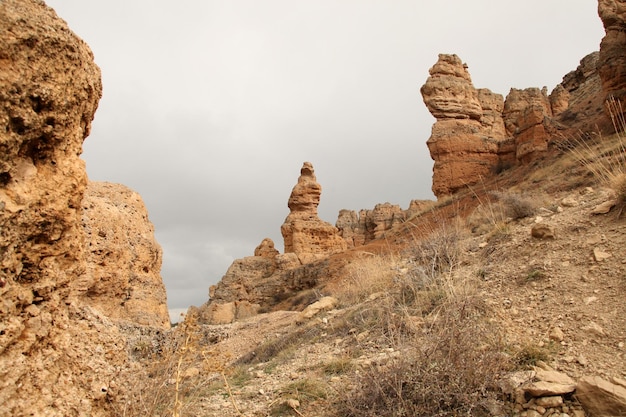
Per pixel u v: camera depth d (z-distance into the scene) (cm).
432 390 448
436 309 714
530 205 1155
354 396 500
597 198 980
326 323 952
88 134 409
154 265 1219
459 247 1024
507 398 450
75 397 346
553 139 3033
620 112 2306
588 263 700
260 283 3509
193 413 516
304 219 4150
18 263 319
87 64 372
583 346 524
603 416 405
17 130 308
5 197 300
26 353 318
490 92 4762
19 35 298
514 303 674
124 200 1174
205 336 1436
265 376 700
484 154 3544
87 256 959
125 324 923
